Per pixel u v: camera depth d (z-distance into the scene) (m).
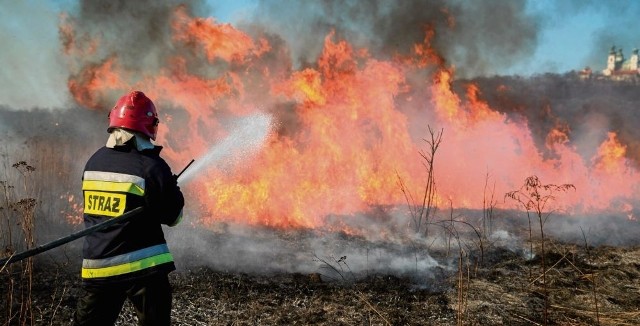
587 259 5.95
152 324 2.85
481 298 4.73
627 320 4.35
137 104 2.99
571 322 4.29
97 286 2.84
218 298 4.47
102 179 2.92
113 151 2.99
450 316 4.35
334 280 5.05
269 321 4.10
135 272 2.83
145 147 2.99
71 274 4.84
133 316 3.99
